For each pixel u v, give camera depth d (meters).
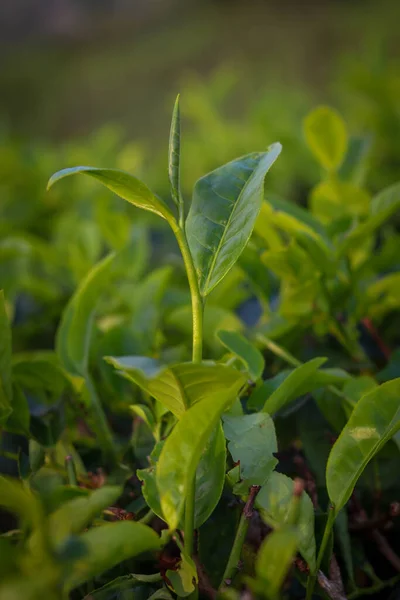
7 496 0.33
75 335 0.44
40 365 0.44
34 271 0.75
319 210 0.53
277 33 2.82
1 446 0.51
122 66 3.00
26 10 3.79
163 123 2.29
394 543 0.45
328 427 0.43
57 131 2.63
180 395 0.34
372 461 0.43
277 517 0.35
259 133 0.92
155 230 0.82
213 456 0.36
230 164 0.38
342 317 0.52
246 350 0.40
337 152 0.51
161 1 3.64
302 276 0.47
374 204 0.47
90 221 0.72
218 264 0.36
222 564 0.39
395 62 1.04
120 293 0.55
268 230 0.48
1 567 0.31
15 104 2.94
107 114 2.62
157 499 0.35
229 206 0.37
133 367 0.31
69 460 0.41
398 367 0.45
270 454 0.36
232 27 3.09
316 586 0.38
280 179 0.89
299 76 2.48
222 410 0.33
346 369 0.48
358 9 2.82
